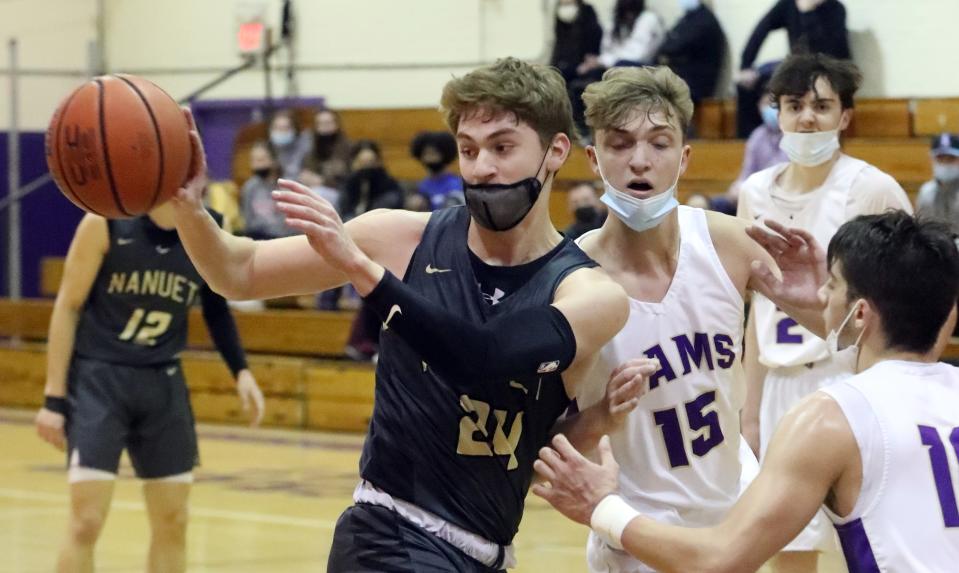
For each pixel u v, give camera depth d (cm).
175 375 658
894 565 316
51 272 1812
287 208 326
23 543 890
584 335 351
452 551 364
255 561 827
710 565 322
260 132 1756
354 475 1167
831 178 631
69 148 364
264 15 1850
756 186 652
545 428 378
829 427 321
